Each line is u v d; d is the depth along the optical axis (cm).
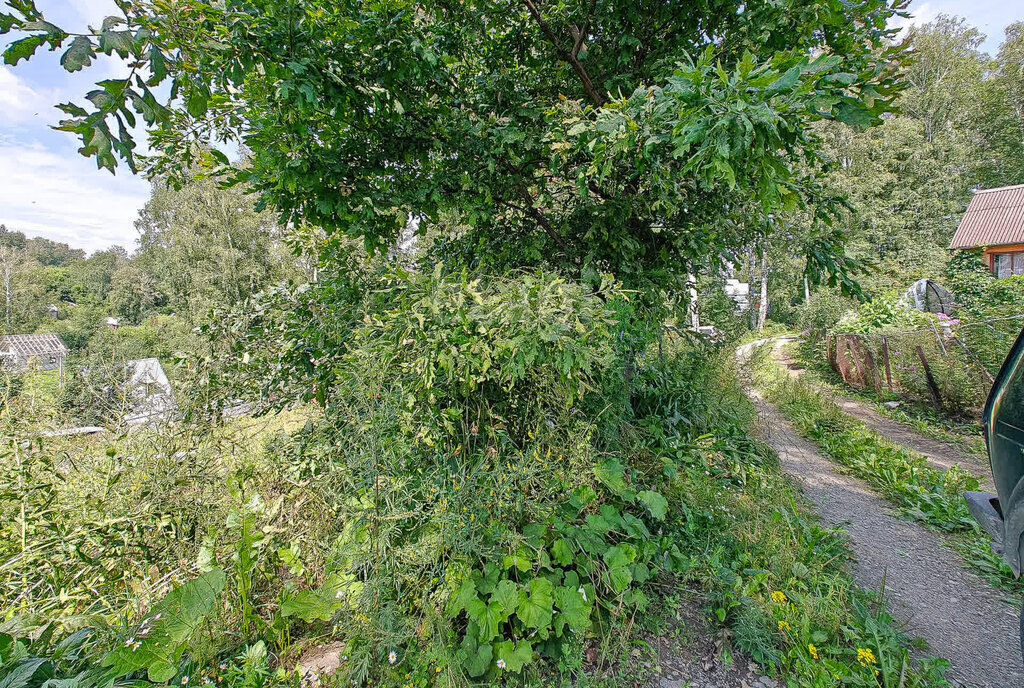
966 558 370
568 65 455
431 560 237
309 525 321
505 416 300
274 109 304
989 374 744
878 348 987
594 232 434
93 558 265
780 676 240
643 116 298
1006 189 2431
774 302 2458
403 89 353
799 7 355
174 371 366
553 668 239
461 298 283
